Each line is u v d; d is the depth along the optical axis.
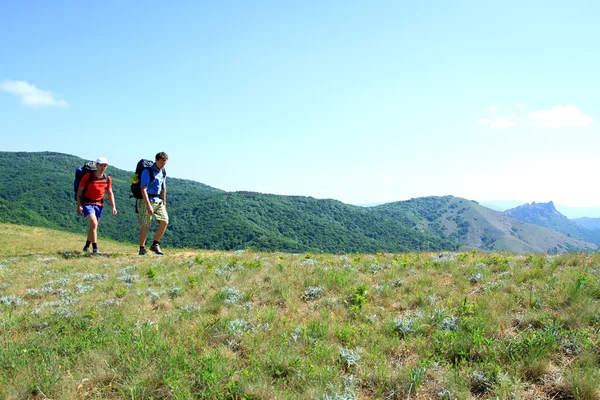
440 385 4.33
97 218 14.78
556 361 4.64
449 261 10.93
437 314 6.17
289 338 5.56
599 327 5.41
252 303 7.66
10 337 5.98
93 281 10.21
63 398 4.20
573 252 12.18
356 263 11.61
